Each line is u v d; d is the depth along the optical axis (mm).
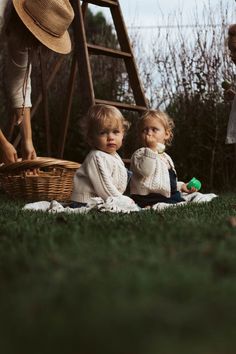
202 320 962
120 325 926
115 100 6875
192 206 3324
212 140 6324
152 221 2379
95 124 3650
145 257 1503
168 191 3855
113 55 5547
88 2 5484
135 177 3861
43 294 1146
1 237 1959
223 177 6305
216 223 2291
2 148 4410
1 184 4559
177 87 6590
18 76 4289
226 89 4379
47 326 932
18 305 1071
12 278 1330
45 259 1496
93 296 1110
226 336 898
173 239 1820
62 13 4070
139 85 5613
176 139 6355
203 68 6453
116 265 1397
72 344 852
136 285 1179
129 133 6637
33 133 6883
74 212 3027
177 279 1239
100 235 1913
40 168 4422
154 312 998
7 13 4004
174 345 845
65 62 7227
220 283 1242
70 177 4520
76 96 6996
